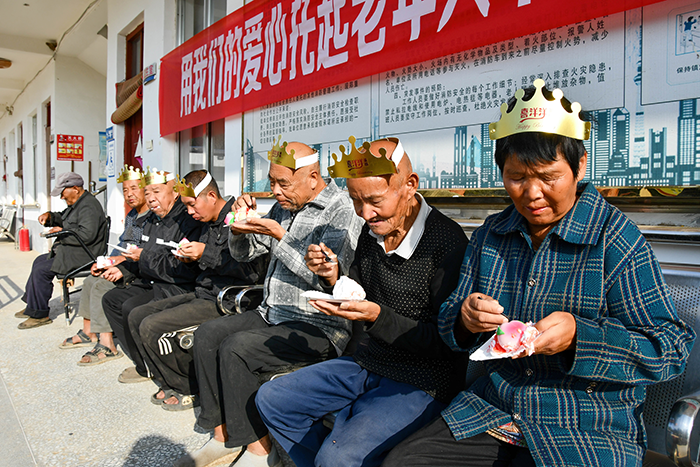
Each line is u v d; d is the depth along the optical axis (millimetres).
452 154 2092
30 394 2834
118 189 6246
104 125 9281
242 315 2236
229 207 2648
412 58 2195
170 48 4840
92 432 2393
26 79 10938
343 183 2695
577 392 1128
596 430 1105
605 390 1114
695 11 1396
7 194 14422
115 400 2758
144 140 5367
